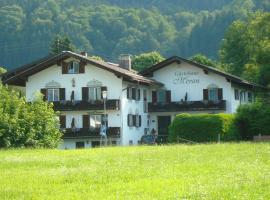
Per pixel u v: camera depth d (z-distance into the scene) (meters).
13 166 30.08
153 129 83.75
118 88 75.12
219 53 123.00
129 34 187.88
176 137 65.06
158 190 19.91
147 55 130.75
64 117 76.38
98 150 43.31
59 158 34.47
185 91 83.12
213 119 63.62
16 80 77.38
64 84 76.56
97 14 195.00
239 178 21.88
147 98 84.62
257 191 18.98
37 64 77.19
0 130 51.69
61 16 186.75
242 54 111.44
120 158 32.94
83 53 80.38
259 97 81.88
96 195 19.58
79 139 75.12
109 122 75.19
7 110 53.28
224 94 81.56
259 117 66.12
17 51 171.75
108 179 23.23
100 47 185.75
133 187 20.83
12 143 52.66
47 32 177.62
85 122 75.81
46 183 22.98
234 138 65.00
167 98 83.69
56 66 76.88
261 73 92.12
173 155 33.91
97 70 75.81
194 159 30.50
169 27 199.25
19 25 177.12
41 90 76.88
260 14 113.75
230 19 178.50
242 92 89.12
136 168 26.66
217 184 20.56
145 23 196.62
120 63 85.88
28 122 53.75
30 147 52.91
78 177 24.11
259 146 40.84
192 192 19.09
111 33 190.25
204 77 82.44
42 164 30.62
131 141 77.75
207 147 41.59
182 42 189.62
